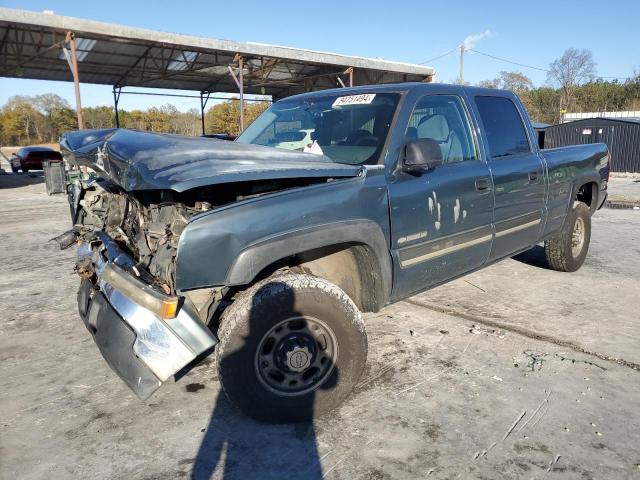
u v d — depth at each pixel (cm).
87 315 303
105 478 241
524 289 515
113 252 291
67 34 1523
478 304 471
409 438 267
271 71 2383
